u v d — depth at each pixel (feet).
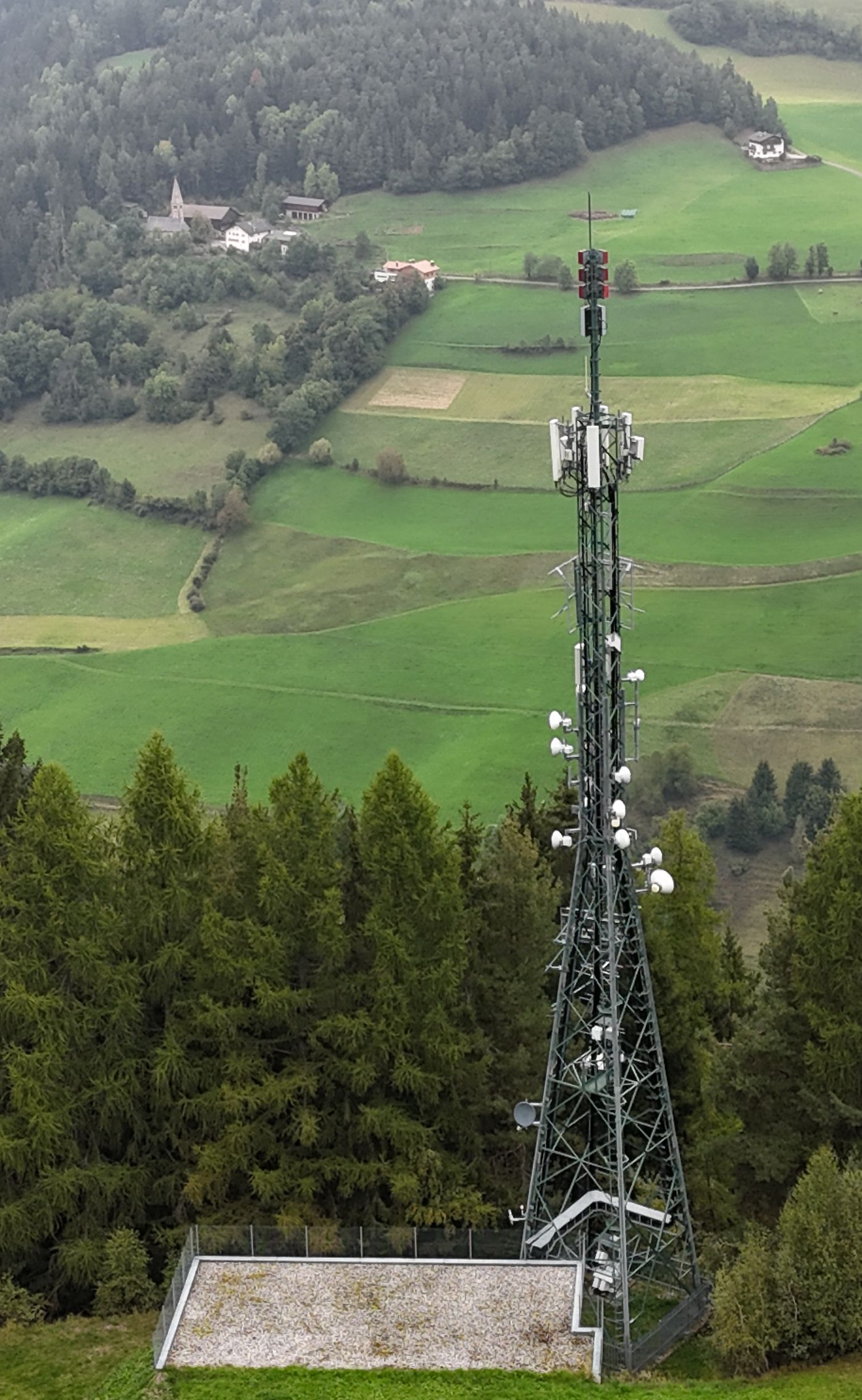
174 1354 113.29
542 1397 107.14
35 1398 116.67
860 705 479.82
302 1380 109.50
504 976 153.38
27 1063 135.33
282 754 492.95
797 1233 119.75
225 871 151.84
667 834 161.79
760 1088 146.51
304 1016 146.10
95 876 142.51
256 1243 127.13
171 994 146.82
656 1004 157.07
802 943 144.97
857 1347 118.52
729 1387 111.86
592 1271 122.83
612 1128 122.93
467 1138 147.64
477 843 165.99
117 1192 140.26
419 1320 116.37
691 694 492.95
